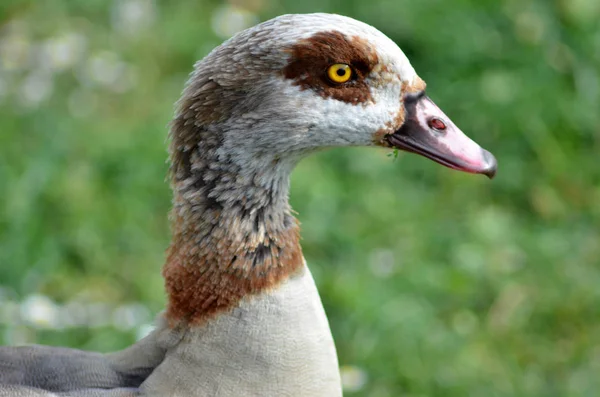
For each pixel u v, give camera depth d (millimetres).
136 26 10648
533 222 8812
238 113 4738
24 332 7449
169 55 10484
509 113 9195
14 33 10453
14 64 10016
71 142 9055
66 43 10172
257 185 4824
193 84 4820
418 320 7648
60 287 8078
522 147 9164
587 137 9297
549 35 9680
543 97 9305
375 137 4926
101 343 7367
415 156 9172
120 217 8539
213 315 4773
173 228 5000
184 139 4844
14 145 9008
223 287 4770
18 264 7953
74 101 9797
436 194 8953
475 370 7434
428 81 9594
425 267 8141
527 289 8102
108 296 8086
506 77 9406
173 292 4902
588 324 7914
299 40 4703
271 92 4730
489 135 9227
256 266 4781
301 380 4781
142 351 5023
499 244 8414
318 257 8297
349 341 7602
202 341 4770
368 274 8070
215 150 4773
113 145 9062
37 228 8250
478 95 9328
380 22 9977
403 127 4930
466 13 9844
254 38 4730
